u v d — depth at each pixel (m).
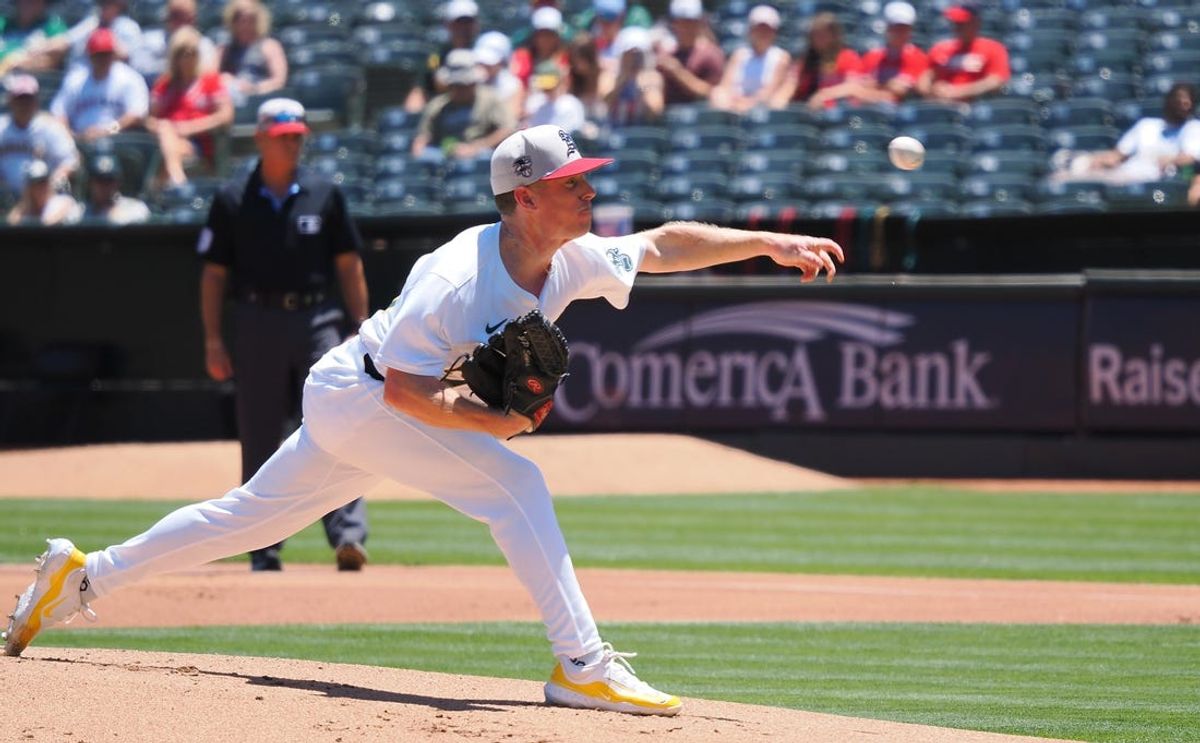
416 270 16.20
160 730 14.41
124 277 58.16
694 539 40.28
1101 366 50.62
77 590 18.33
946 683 21.55
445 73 64.69
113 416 58.19
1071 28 66.62
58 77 69.56
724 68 64.31
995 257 52.66
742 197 57.94
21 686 15.93
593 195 15.98
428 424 16.08
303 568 34.50
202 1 77.19
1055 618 28.67
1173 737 17.30
